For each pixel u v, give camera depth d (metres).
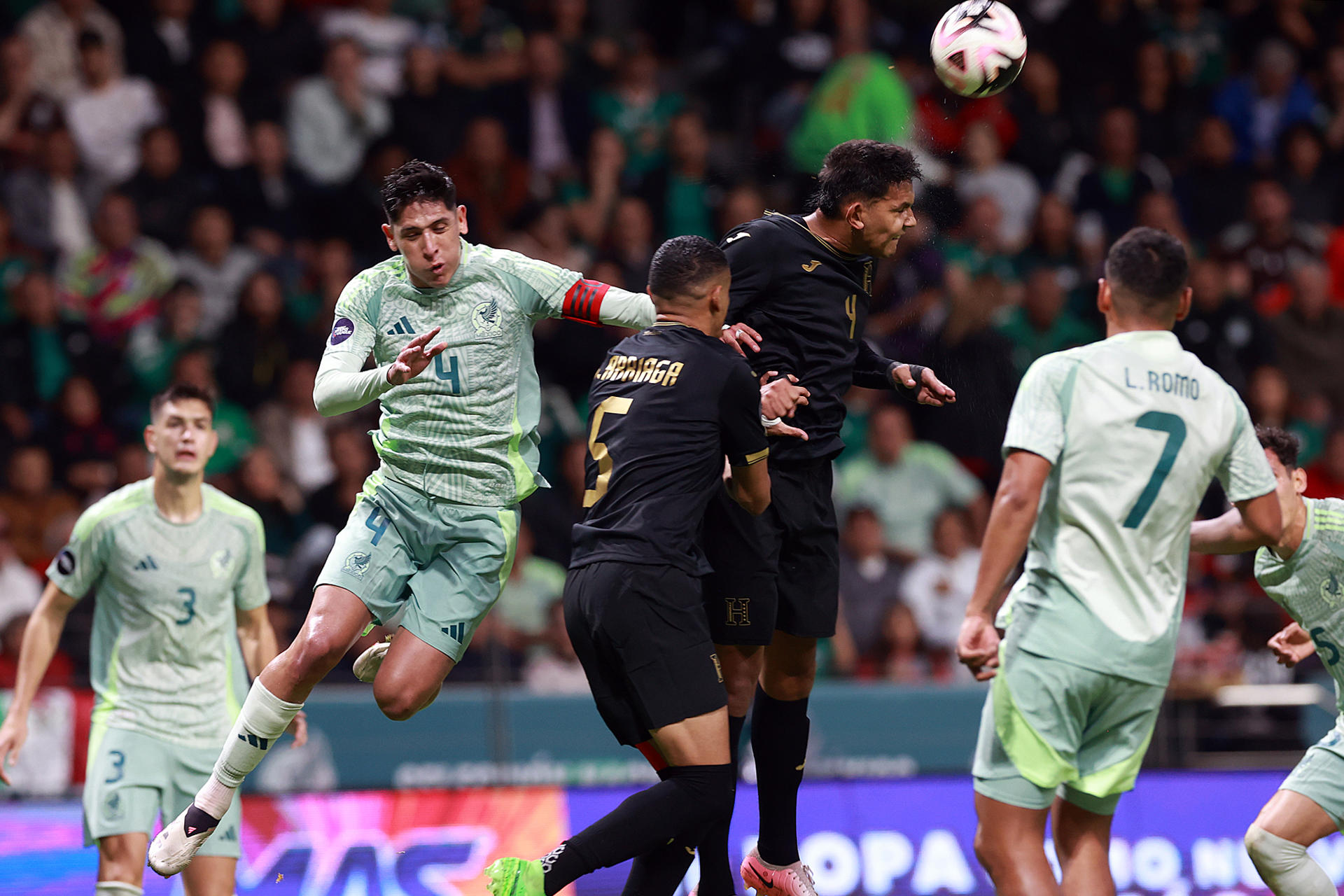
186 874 18.89
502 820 24.94
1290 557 17.52
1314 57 44.44
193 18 39.28
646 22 44.31
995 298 34.25
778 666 16.94
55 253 35.44
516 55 39.75
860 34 41.34
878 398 34.94
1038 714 14.24
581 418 34.09
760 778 17.22
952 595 30.92
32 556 30.31
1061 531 14.33
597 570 14.87
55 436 32.78
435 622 14.76
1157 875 26.06
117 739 19.09
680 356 15.14
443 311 14.77
